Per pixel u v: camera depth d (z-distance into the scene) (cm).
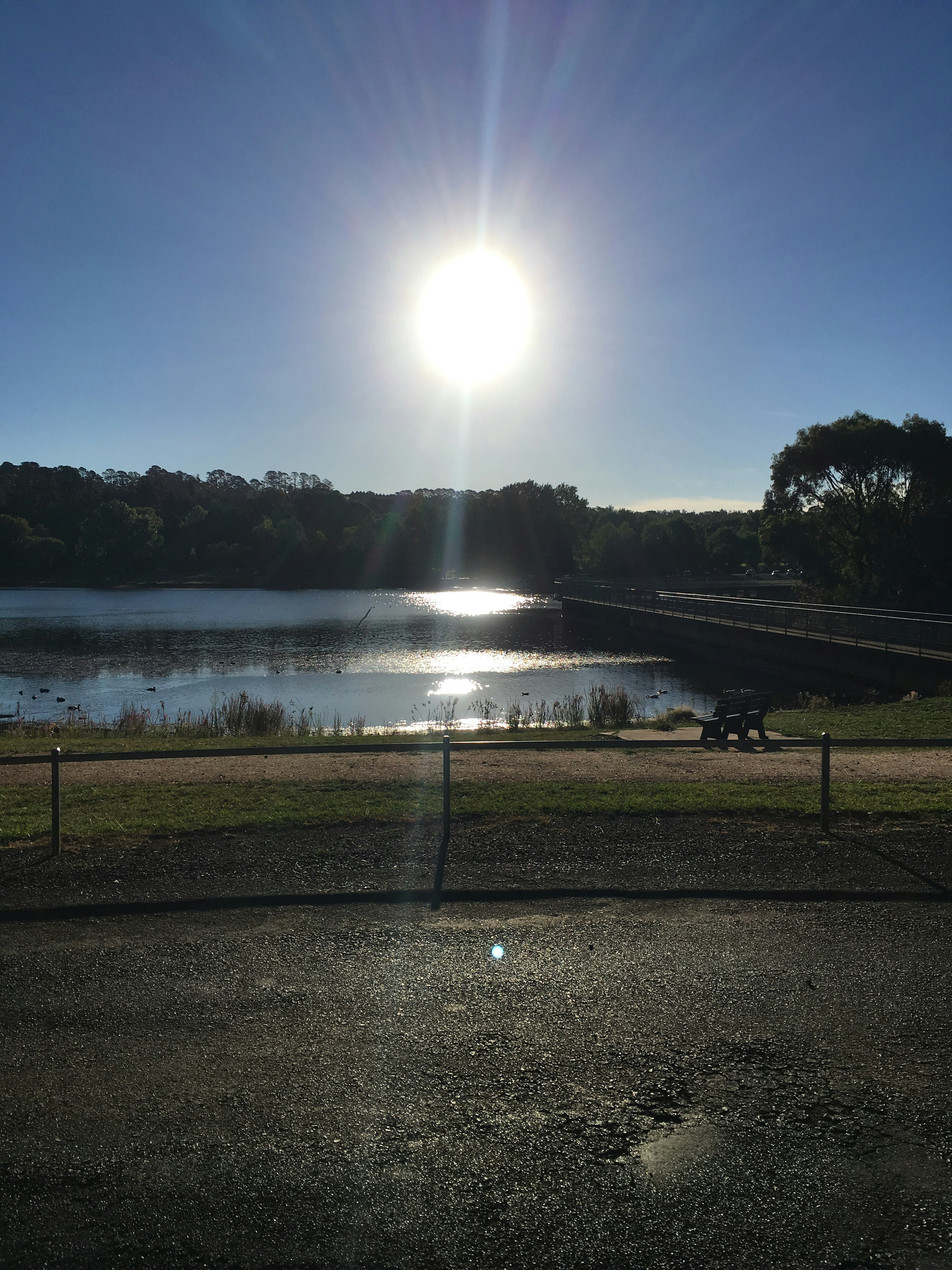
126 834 918
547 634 6006
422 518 15038
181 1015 533
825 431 5422
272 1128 419
